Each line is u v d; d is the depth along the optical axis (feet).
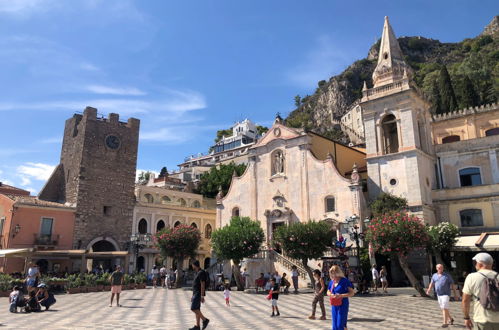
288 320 51.88
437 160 128.16
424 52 551.18
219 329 44.91
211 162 387.96
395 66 130.41
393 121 123.24
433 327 43.45
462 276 100.58
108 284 109.40
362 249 106.83
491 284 22.16
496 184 111.96
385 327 43.83
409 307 62.54
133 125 181.16
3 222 139.85
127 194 171.32
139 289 115.03
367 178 130.11
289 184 135.85
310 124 521.24
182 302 78.23
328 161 127.13
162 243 123.34
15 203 136.87
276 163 142.61
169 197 208.85
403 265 80.53
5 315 58.54
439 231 97.86
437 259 99.04
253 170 147.54
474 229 112.16
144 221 176.35
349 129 430.20
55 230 146.41
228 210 151.53
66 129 180.96
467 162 122.72
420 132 126.82
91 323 50.14
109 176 167.63
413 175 114.21
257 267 120.78
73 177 163.53
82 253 116.57
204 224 198.29
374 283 89.76
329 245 98.73
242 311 63.00
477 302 22.53
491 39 478.59
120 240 164.45
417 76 446.19
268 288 96.84
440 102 223.51
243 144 406.41
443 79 215.72
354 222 93.25
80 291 102.01
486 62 375.45
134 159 177.99
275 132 146.00
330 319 52.44
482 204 112.68
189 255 126.41
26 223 139.13
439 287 44.37
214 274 126.31
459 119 152.76
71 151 171.32
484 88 246.68
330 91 526.57
